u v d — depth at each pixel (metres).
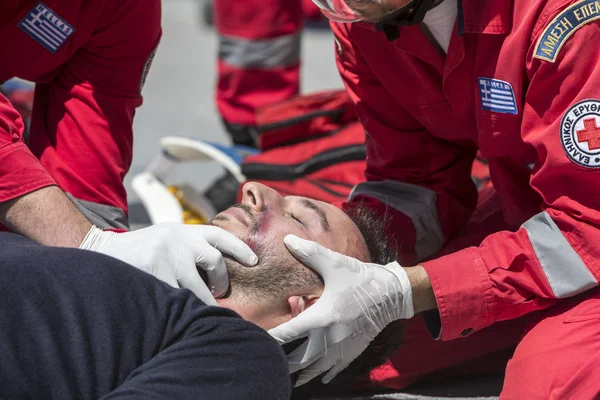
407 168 6.95
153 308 4.53
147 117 13.34
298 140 8.67
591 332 5.43
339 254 5.40
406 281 5.54
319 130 8.65
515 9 5.36
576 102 5.20
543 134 5.36
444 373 6.68
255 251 5.38
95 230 5.25
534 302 5.64
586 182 5.29
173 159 8.77
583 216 5.34
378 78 6.36
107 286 4.48
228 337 4.52
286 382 4.72
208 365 4.41
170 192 8.53
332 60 15.93
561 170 5.34
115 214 6.25
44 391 4.25
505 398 5.62
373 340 5.79
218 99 11.16
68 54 6.10
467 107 5.97
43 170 5.30
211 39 18.30
